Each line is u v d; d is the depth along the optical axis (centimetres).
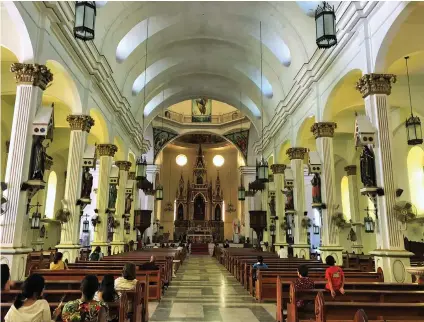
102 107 1479
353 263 1362
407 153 1619
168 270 1180
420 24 891
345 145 2088
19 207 801
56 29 959
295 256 1565
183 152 4056
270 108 2169
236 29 1681
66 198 1158
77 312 362
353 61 1045
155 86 2128
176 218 3738
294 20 1423
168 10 1511
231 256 1572
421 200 1562
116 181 1670
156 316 730
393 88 1397
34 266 1127
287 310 615
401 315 462
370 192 884
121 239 1873
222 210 3781
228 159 4016
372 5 915
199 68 2136
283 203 1994
